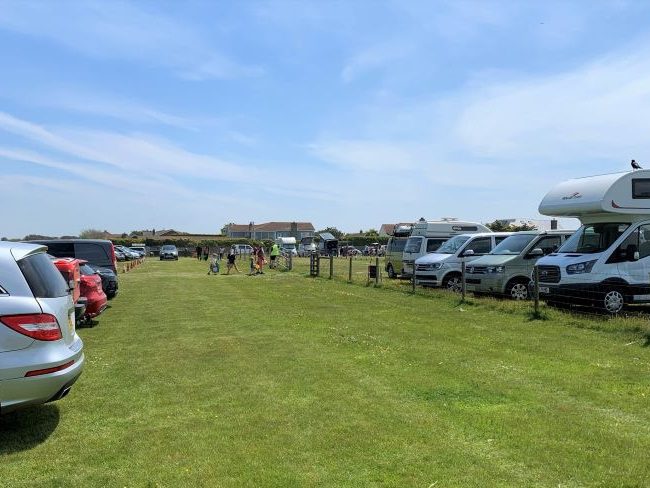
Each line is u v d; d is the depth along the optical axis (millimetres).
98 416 5758
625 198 12195
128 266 38469
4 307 4855
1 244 5398
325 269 33531
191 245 89062
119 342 9758
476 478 4180
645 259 12070
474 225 22969
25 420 5637
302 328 11023
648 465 4367
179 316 13039
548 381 6816
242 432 5230
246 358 8336
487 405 5922
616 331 9891
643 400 6016
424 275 18062
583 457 4535
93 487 4152
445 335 10039
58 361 5016
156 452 4789
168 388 6758
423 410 5777
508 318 11930
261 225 125062
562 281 12320
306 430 5246
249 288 20922
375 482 4148
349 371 7461
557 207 13578
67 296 5773
